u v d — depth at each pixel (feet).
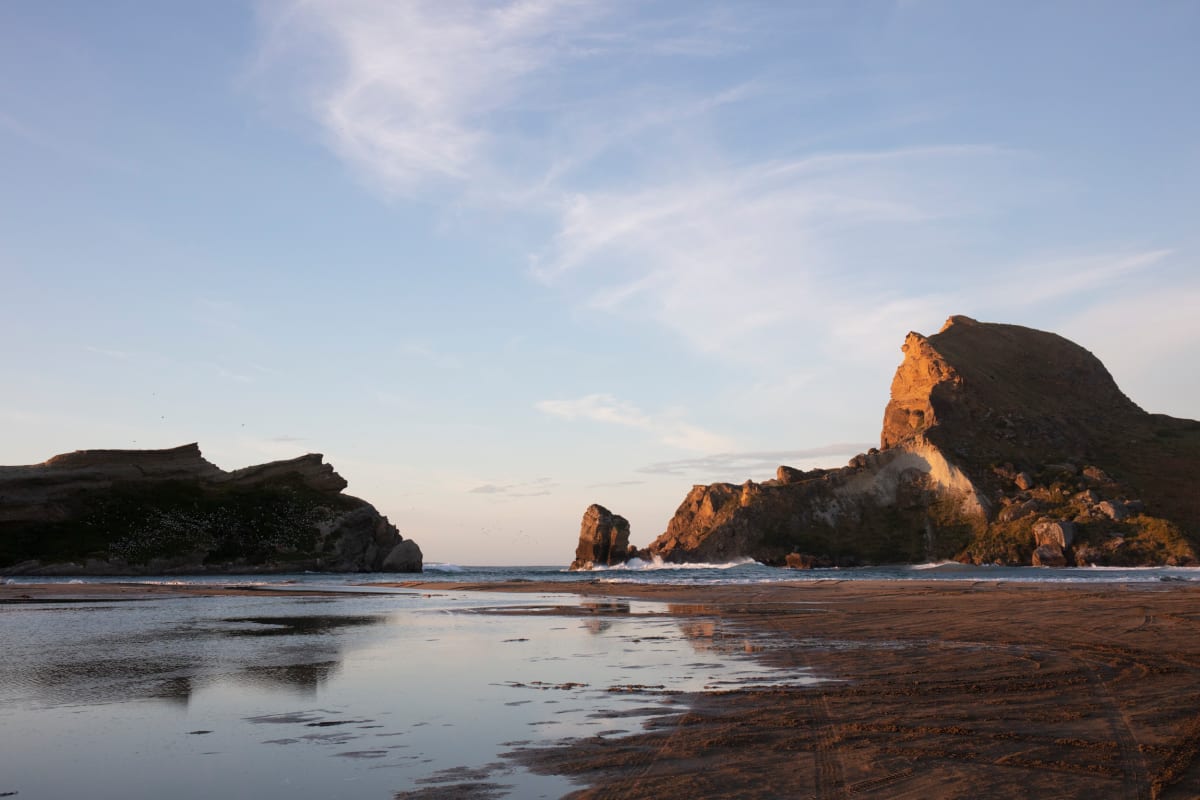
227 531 376.27
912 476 437.99
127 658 58.70
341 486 430.20
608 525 477.36
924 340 509.35
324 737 32.58
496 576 347.15
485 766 27.89
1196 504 388.57
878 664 51.03
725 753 29.17
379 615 102.17
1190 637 63.72
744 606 110.83
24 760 29.22
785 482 467.52
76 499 360.69
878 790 24.41
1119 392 534.37
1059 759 27.73
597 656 57.62
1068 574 291.99
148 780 26.53
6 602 136.56
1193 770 26.21
